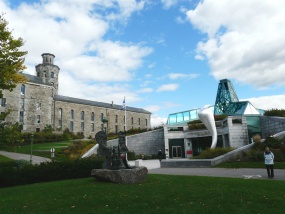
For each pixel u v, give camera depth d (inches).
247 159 892.6
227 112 1861.5
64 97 3127.5
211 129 1298.0
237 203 319.6
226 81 2183.8
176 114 2174.0
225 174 663.1
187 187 426.9
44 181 646.5
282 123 1236.5
